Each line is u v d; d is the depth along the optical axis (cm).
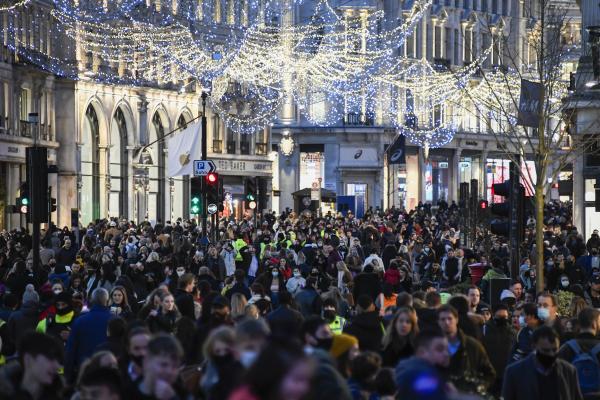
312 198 14125
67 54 11756
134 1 12394
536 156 4647
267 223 9781
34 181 4497
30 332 1966
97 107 12231
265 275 4644
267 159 15388
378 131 16638
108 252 5709
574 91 7538
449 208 13788
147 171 13138
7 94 10706
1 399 1792
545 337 2236
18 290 4400
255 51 14025
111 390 1730
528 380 2252
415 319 2469
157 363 1831
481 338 2780
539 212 4394
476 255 6222
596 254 6269
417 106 17312
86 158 12162
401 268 5172
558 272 5384
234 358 1833
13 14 10681
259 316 3195
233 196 15025
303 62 14812
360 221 11244
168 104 13538
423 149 17275
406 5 17138
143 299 4600
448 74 15875
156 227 8975
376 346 2716
